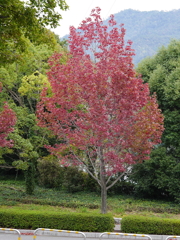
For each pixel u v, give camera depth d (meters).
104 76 10.71
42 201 17.42
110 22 12.10
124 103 10.40
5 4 9.41
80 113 11.30
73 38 11.77
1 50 11.53
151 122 11.06
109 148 11.40
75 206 16.91
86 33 12.09
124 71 10.47
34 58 18.94
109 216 10.73
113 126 10.51
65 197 19.84
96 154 12.08
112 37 11.64
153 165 19.84
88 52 12.29
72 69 11.40
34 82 17.94
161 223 10.59
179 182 18.55
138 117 11.06
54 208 16.11
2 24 10.29
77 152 12.94
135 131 10.85
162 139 20.36
